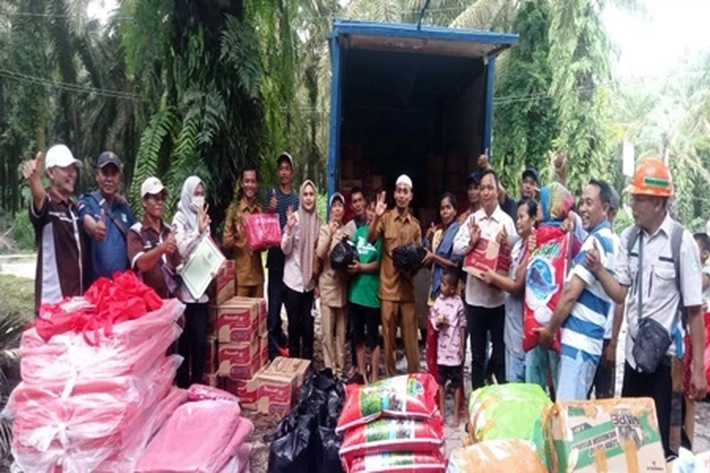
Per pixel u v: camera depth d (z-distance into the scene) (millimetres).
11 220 13945
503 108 10836
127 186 11641
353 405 3148
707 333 4934
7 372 4758
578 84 10742
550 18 10633
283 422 3531
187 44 5816
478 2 12641
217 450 3053
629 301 3217
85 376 2875
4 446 3686
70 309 3225
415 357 5250
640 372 3221
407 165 8664
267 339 5453
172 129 5910
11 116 10227
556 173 5367
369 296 5309
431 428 3051
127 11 6418
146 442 3107
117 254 4207
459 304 4762
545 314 3412
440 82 8016
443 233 5391
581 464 2363
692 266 3025
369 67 7758
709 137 19750
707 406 5156
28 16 10281
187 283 4500
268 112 6445
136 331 3070
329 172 6496
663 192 3033
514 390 3268
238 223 5641
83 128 12789
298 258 5535
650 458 2387
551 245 3535
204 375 4746
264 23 6309
